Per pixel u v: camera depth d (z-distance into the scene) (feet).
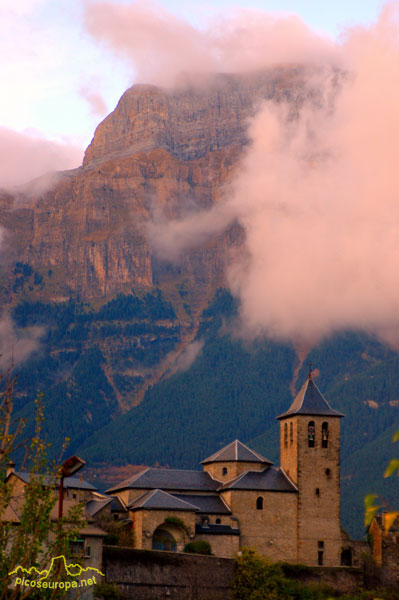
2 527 219.20
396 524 636.48
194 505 625.82
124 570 533.55
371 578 619.26
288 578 593.83
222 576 576.20
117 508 625.00
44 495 225.35
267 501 632.38
